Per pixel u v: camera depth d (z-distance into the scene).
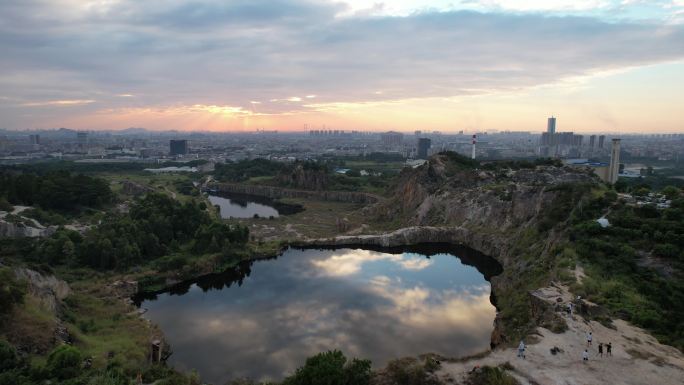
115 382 55.75
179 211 150.38
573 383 50.06
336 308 99.31
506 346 62.94
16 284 70.50
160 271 117.38
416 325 90.44
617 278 77.75
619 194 122.38
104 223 140.62
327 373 49.81
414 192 199.62
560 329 63.34
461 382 52.12
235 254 134.75
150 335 80.94
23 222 132.38
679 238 80.38
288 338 84.50
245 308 99.50
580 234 94.69
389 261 138.75
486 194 166.12
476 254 144.62
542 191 141.50
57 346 63.22
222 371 72.50
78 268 112.56
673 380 50.44
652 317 64.44
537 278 91.50
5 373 50.84
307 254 147.75
